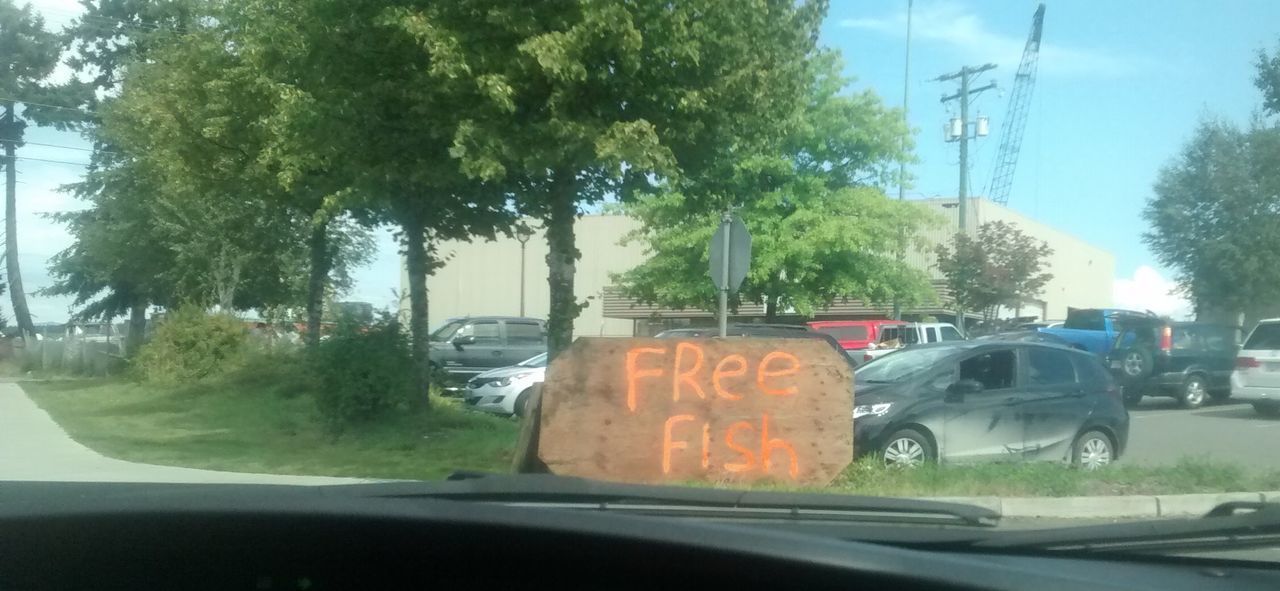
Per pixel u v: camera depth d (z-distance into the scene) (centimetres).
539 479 459
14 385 2775
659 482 970
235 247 2542
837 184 2678
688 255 2764
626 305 4538
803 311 2647
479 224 1562
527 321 2412
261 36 1362
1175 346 2173
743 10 1156
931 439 1062
